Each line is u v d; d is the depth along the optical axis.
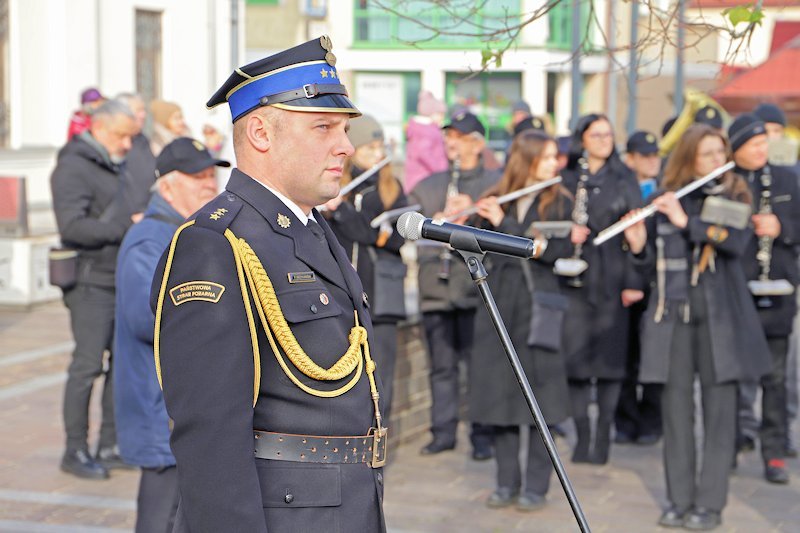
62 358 10.95
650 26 4.77
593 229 8.10
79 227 7.46
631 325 8.49
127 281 5.20
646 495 7.50
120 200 7.71
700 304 6.68
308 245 3.26
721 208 6.57
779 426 7.86
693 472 6.84
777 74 23.41
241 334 3.08
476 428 8.27
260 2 25.69
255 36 25.72
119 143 7.79
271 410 3.14
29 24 18.02
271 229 3.21
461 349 8.52
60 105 18.41
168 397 3.07
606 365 8.07
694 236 6.58
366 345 3.32
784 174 7.78
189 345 3.05
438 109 12.09
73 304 7.60
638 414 8.85
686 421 6.79
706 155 6.74
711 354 6.68
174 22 20.92
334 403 3.19
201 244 3.13
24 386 9.85
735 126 7.62
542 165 6.96
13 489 7.27
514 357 3.39
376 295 7.63
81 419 7.59
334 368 3.19
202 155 5.44
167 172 5.42
